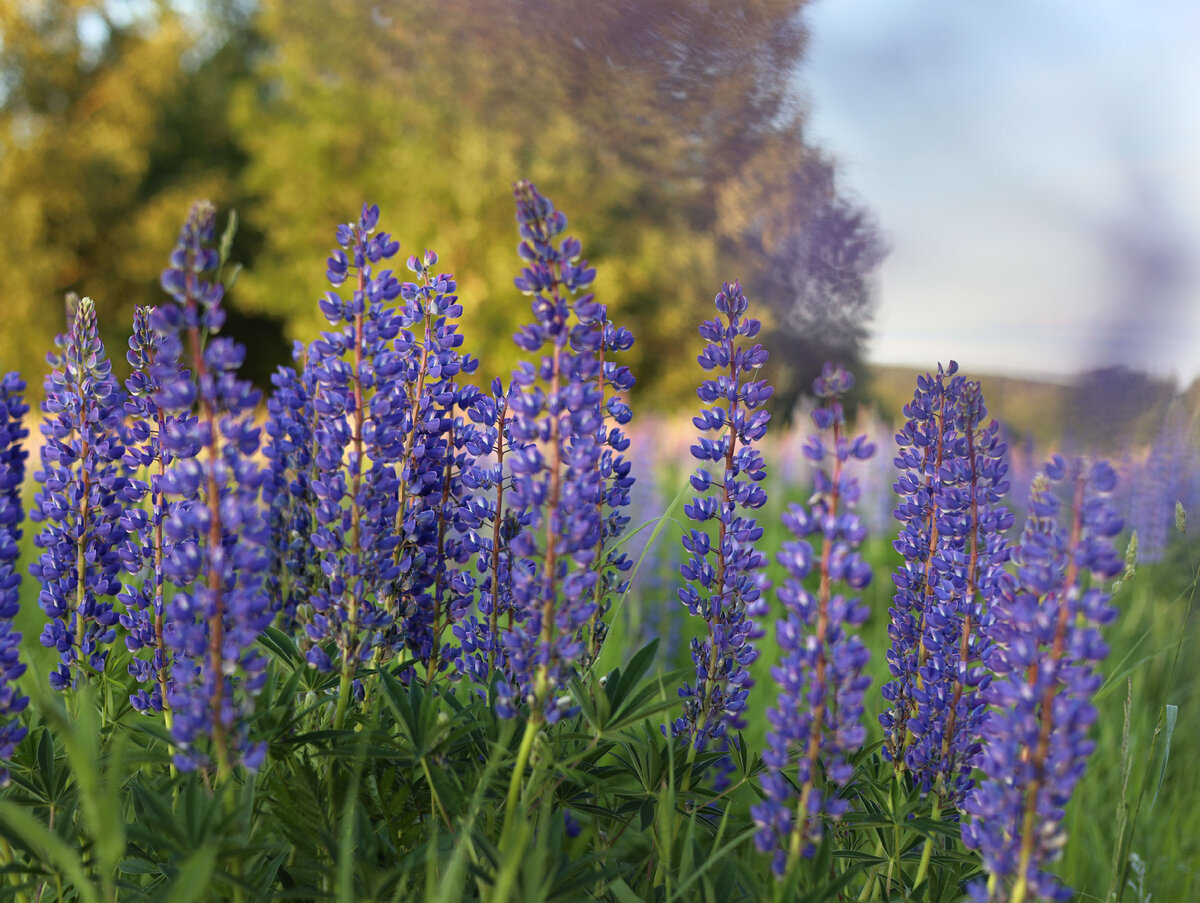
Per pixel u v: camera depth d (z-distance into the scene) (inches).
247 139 1116.5
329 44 933.2
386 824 68.2
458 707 73.0
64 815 63.2
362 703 77.3
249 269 1205.1
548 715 62.7
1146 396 192.2
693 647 77.4
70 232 1091.9
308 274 1048.2
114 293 1136.2
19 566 118.5
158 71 1096.8
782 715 57.8
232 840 56.3
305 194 1036.5
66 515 74.4
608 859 70.4
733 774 89.4
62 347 75.5
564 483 64.4
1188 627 157.2
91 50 1136.2
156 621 72.9
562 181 719.1
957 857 69.1
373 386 69.7
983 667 72.0
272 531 72.7
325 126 986.7
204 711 56.3
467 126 784.9
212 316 56.5
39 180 1061.1
